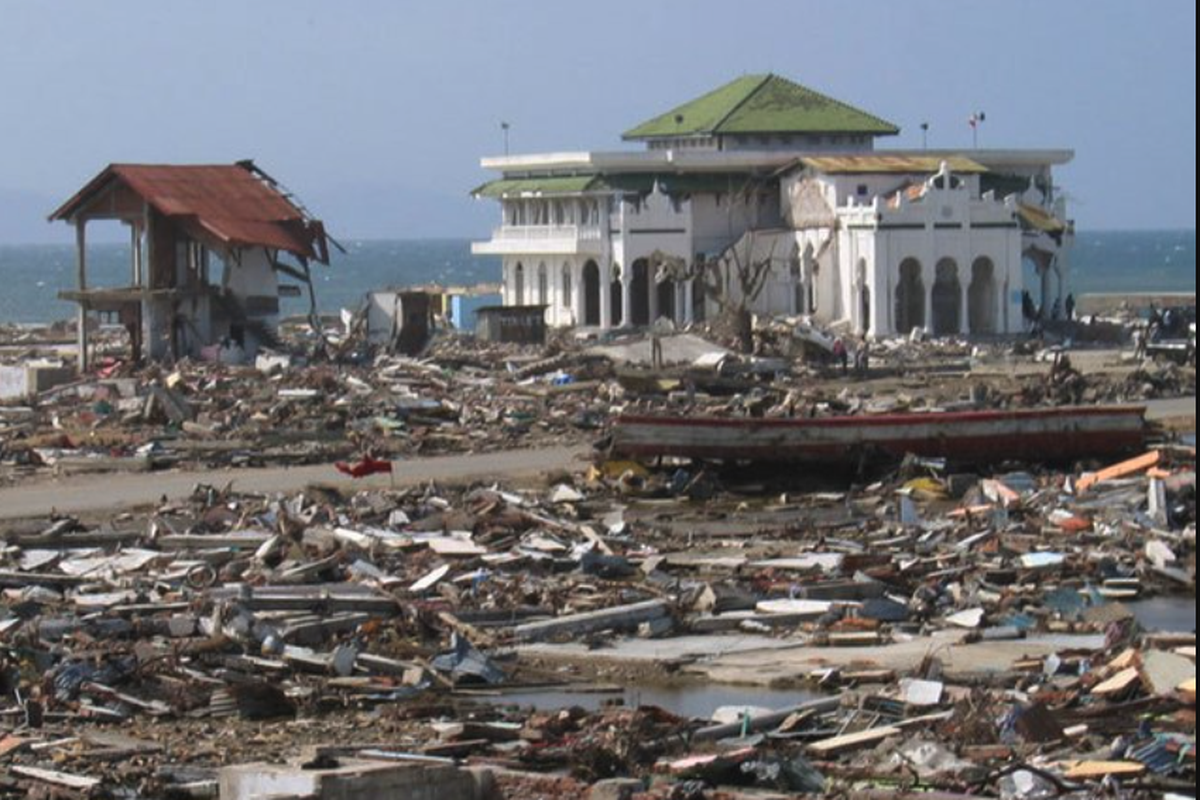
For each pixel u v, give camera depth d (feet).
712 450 613.93
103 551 480.23
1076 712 311.27
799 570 456.45
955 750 294.05
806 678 359.25
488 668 363.56
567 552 481.05
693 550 496.23
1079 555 466.70
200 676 354.13
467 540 489.26
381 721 330.54
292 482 599.57
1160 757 284.41
